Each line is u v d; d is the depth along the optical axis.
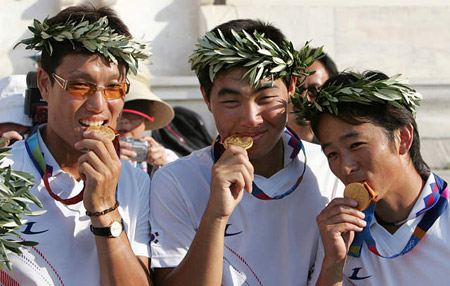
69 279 2.93
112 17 3.18
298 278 3.23
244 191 3.21
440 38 7.62
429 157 7.18
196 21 7.30
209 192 3.22
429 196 3.01
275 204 3.23
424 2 7.58
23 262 2.88
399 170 2.97
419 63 7.60
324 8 7.45
